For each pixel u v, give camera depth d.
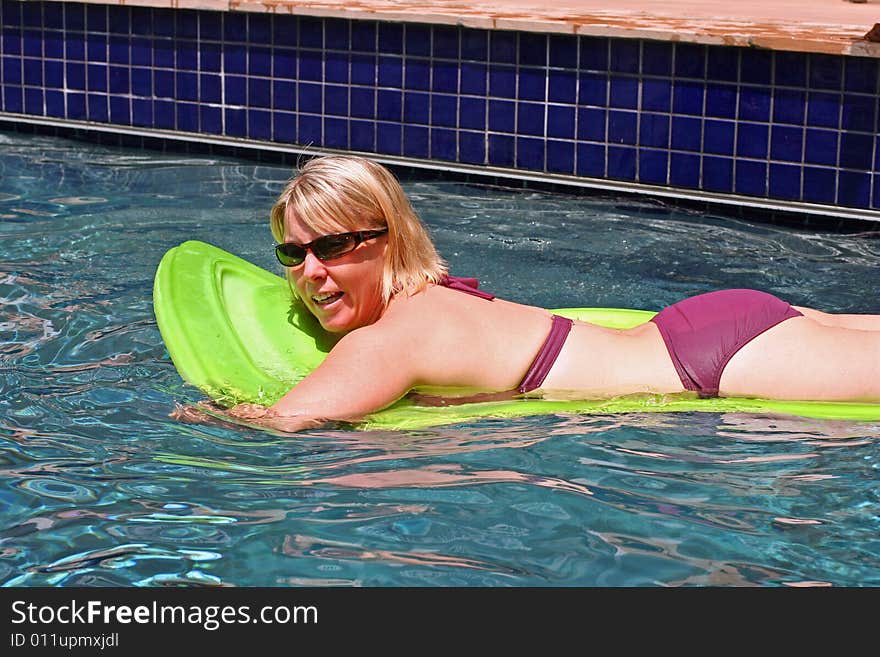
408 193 10.45
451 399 5.29
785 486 4.49
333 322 5.47
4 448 4.79
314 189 5.26
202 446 4.84
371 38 11.10
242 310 6.13
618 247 8.62
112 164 11.17
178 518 4.18
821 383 5.26
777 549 4.01
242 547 3.98
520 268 7.98
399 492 4.40
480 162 10.94
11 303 6.79
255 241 8.42
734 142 9.93
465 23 10.65
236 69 11.71
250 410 5.09
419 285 5.43
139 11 11.98
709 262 8.28
